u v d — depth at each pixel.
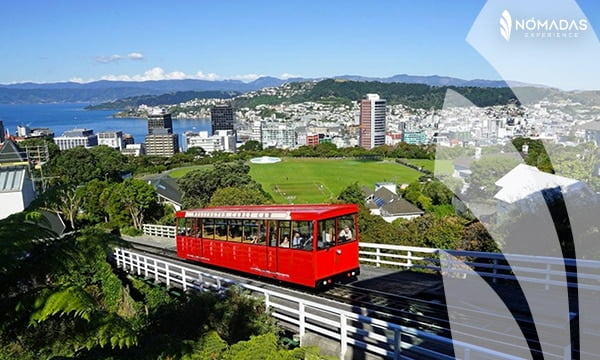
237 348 8.48
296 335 11.03
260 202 43.00
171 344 8.57
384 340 8.60
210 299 11.91
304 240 14.37
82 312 5.77
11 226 6.12
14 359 6.40
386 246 16.69
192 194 57.56
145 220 50.09
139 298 20.92
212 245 19.14
